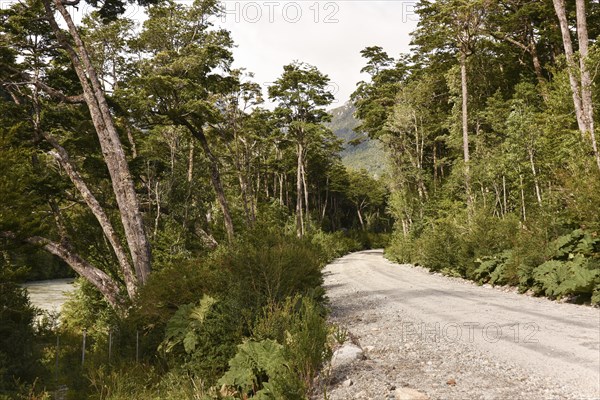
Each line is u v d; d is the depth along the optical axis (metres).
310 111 47.81
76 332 21.00
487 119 32.50
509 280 14.31
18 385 9.55
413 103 42.78
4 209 12.73
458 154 40.50
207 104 28.75
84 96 18.77
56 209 21.31
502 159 24.25
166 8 31.48
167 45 31.97
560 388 4.77
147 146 32.69
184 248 24.77
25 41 21.44
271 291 8.84
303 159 53.47
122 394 7.77
